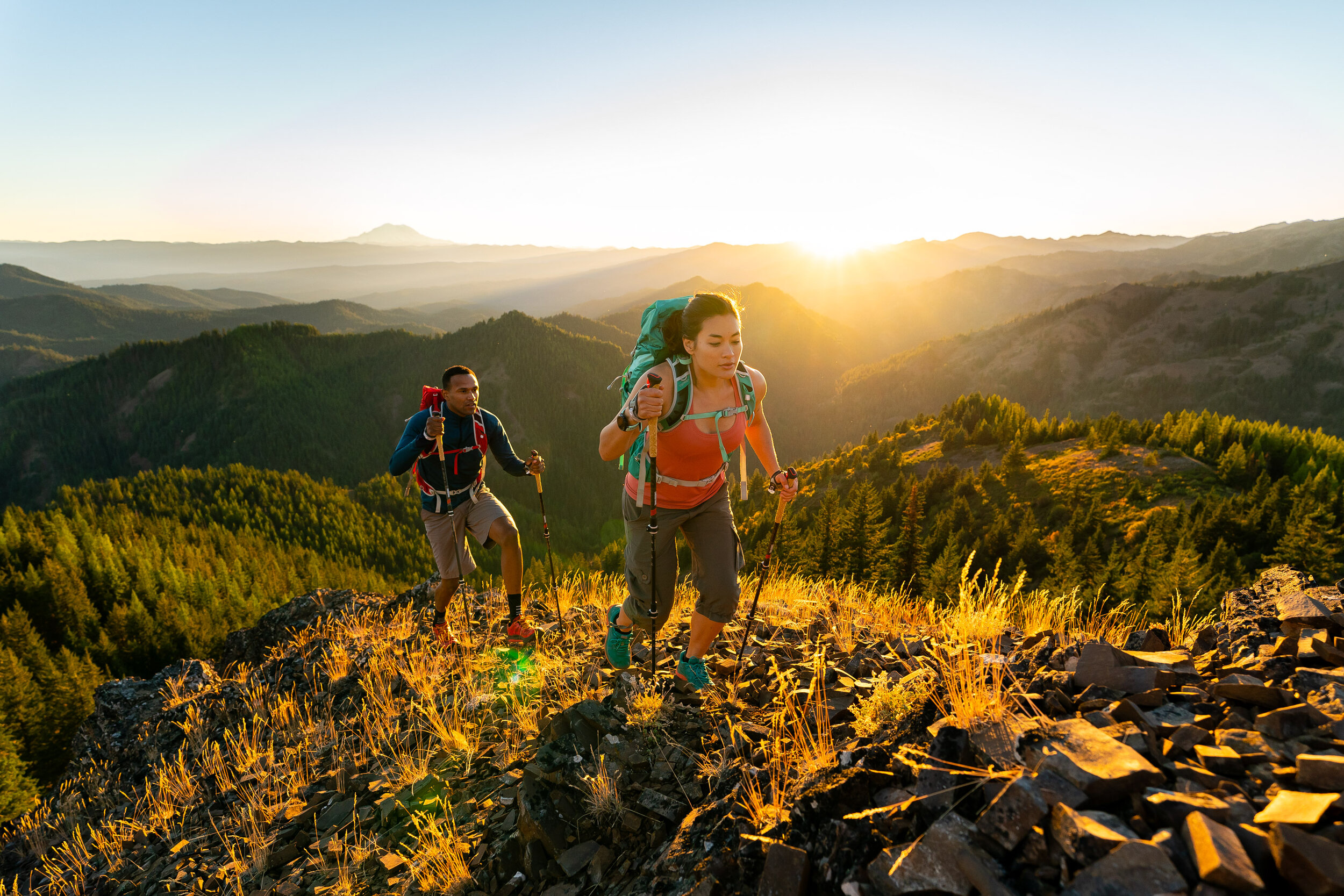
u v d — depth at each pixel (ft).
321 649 19.34
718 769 9.14
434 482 16.38
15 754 111.34
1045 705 7.47
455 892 8.77
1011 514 214.69
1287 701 6.55
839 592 20.49
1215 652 8.55
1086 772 5.60
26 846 15.46
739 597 11.25
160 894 11.02
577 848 8.69
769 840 6.76
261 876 10.52
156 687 20.75
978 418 356.59
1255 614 9.78
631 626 12.62
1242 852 4.61
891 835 6.14
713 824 7.80
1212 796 5.38
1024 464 255.91
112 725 19.66
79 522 321.52
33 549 270.05
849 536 174.40
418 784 11.22
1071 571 126.00
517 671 14.65
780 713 9.27
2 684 139.74
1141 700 7.20
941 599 16.30
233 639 24.13
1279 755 5.74
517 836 9.14
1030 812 5.41
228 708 17.63
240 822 12.09
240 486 452.35
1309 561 112.37
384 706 14.71
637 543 11.34
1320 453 222.07
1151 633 10.05
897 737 7.45
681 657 12.46
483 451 16.60
